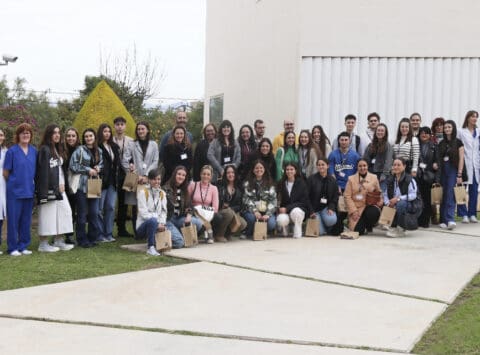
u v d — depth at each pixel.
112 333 4.83
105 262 7.67
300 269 7.16
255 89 15.85
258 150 9.91
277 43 14.12
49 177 8.20
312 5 12.96
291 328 4.97
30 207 8.30
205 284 6.42
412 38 13.08
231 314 5.34
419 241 9.30
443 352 4.47
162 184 9.62
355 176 9.88
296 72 13.10
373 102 13.12
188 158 9.65
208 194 9.09
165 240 8.30
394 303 5.74
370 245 8.92
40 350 4.44
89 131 8.85
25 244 8.35
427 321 5.18
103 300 5.78
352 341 4.66
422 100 13.16
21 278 6.73
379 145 10.20
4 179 8.28
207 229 9.00
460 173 10.48
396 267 7.33
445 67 13.16
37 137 12.70
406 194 9.63
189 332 4.86
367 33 13.03
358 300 5.84
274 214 9.70
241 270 7.10
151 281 6.54
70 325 5.04
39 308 5.49
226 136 10.01
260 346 4.55
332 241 9.33
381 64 13.11
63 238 8.98
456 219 11.77
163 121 23.48
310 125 13.13
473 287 6.50
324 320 5.19
